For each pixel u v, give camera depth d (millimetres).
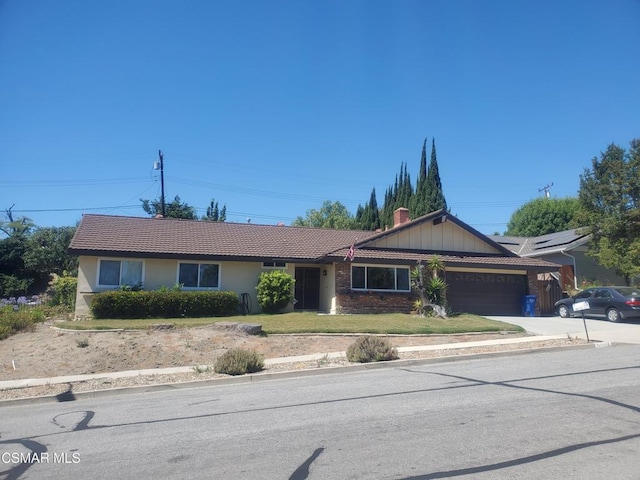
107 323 18844
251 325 17438
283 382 11664
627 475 5078
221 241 25625
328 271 24750
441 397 8727
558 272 32656
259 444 6555
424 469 5383
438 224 25891
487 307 25109
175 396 10641
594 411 7348
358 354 13578
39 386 12172
